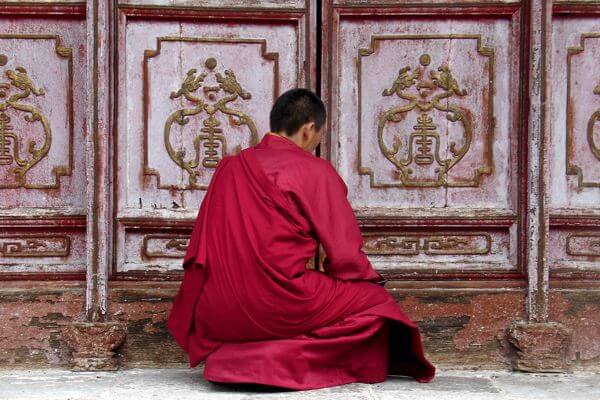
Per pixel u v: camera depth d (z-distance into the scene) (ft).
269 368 22.26
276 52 27.78
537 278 26.68
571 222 27.61
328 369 22.94
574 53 27.76
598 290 27.22
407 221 27.73
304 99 23.79
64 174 27.32
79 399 22.11
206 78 27.66
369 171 27.96
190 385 23.79
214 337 23.24
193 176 27.61
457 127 28.02
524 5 27.45
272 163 22.82
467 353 27.20
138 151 27.40
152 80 27.45
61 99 27.30
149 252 27.43
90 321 26.25
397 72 27.96
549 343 26.43
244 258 22.12
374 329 22.85
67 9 27.07
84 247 27.30
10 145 27.25
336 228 22.72
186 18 27.48
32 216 27.04
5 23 27.17
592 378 25.76
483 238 27.89
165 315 26.94
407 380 24.31
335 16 27.66
